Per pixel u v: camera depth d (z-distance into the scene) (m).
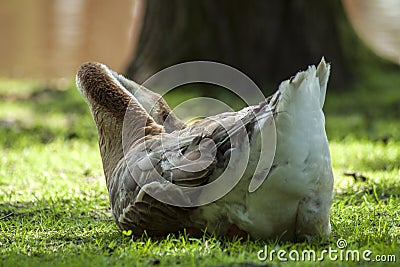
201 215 14.62
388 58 49.81
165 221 14.82
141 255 14.32
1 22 66.94
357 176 22.78
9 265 14.09
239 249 14.27
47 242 16.33
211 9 43.59
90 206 19.94
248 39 43.59
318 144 13.70
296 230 14.57
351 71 45.84
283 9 43.81
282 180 13.73
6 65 58.47
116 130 16.39
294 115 13.45
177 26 43.94
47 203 20.52
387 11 71.44
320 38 43.81
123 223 15.56
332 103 41.06
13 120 36.50
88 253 14.65
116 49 64.56
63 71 57.69
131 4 72.50
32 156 27.62
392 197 20.23
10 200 21.00
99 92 16.94
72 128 34.59
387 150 27.81
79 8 71.75
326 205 14.33
